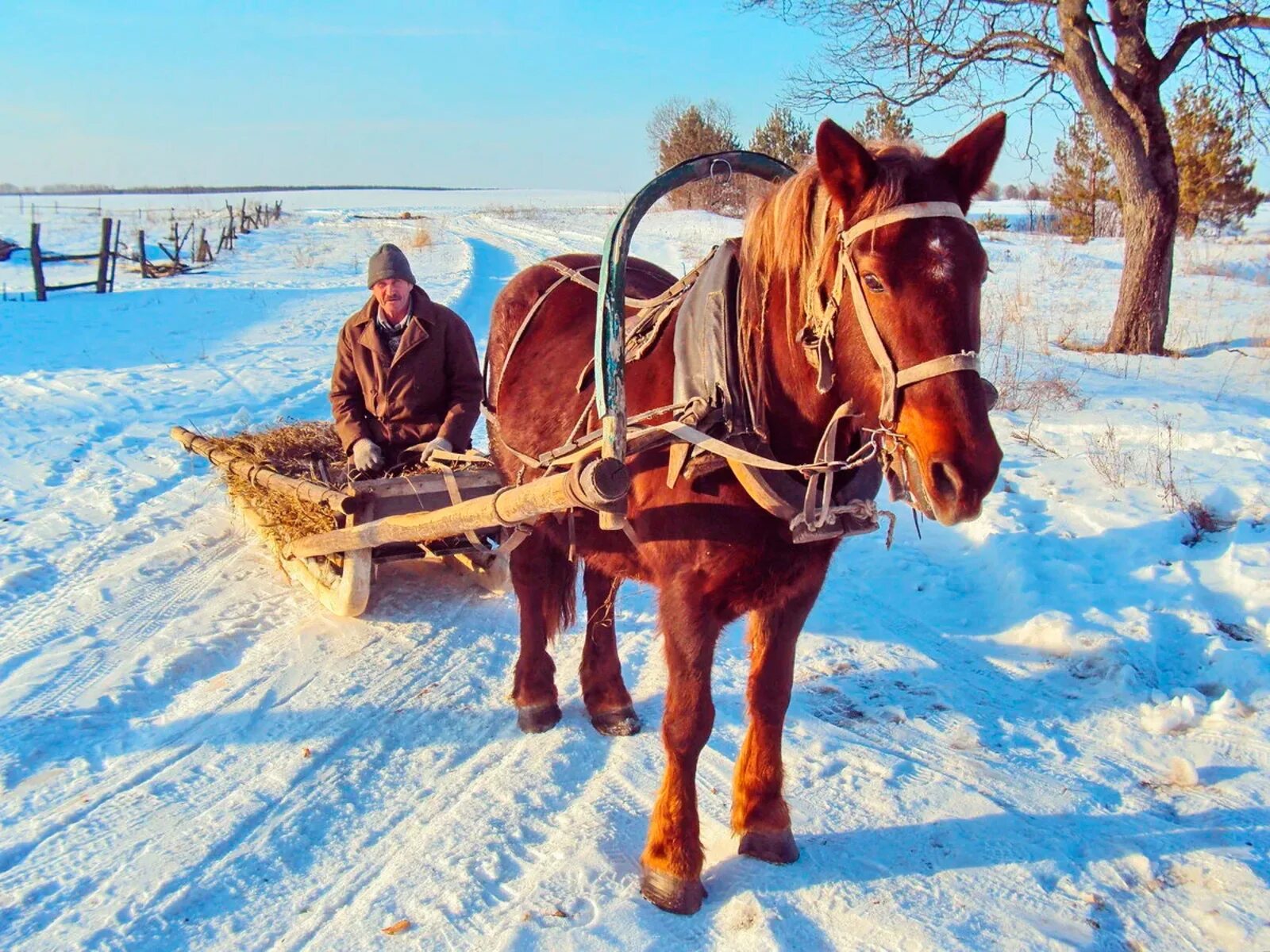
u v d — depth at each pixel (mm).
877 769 3727
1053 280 18734
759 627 3178
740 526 2756
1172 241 12242
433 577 5723
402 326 5375
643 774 3758
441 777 3752
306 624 5051
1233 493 6215
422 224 47375
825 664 4676
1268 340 12312
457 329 5504
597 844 3279
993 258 22016
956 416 2229
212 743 3932
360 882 3123
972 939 2824
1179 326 14117
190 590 5434
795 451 2760
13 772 3668
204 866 3168
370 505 4605
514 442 3920
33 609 5133
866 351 2396
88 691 4285
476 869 3158
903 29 12695
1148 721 4031
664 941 2873
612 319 2854
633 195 2969
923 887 3064
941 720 4141
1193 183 24766
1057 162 26094
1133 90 11977
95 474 7453
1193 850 3238
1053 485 6770
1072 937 2836
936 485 2246
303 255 31297
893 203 2330
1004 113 2443
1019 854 3221
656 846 3057
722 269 2918
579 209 64188
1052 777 3695
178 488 7203
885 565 5848
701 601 2881
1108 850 3250
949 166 2473
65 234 37781
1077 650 4629
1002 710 4234
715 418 2744
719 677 4629
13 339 13922
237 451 5758
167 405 9789
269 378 11266
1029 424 8281
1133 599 5051
